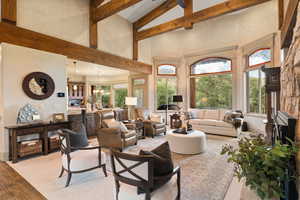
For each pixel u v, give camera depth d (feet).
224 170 9.16
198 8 19.57
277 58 15.80
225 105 22.12
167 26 19.22
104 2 16.58
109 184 7.86
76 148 8.05
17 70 11.68
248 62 19.70
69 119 15.43
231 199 6.57
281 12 14.74
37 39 12.75
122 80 31.78
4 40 11.12
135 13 20.80
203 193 7.00
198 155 11.56
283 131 4.78
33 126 11.38
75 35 15.57
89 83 32.99
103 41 18.44
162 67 25.68
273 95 12.22
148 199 4.92
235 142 14.92
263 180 4.06
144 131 17.25
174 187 5.80
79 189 7.43
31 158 11.27
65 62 14.47
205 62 23.66
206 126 18.61
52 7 13.87
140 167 4.91
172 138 12.43
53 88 13.47
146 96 25.52
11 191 7.29
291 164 4.28
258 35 18.06
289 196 4.31
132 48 22.44
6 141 11.05
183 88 25.22
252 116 19.06
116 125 13.46
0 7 11.08
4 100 11.09
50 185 7.76
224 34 21.85
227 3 14.73
